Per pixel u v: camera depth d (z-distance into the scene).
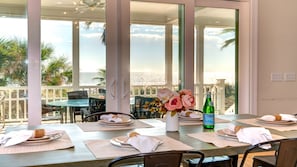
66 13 3.67
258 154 4.08
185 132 2.12
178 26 4.08
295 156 1.84
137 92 3.92
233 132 1.96
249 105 4.41
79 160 1.47
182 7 4.06
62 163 1.44
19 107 3.52
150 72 3.97
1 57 3.46
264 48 4.42
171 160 1.46
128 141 1.67
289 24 4.54
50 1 3.59
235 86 4.43
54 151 1.62
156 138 1.86
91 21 3.76
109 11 3.79
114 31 3.82
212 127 2.28
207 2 4.21
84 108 3.78
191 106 2.15
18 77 3.50
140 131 2.15
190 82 4.12
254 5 4.35
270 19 4.44
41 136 1.79
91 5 3.76
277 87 4.51
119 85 3.84
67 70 3.70
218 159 2.45
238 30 4.38
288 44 4.55
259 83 4.41
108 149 1.66
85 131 2.15
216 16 4.29
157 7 3.96
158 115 3.97
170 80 4.08
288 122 2.38
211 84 4.31
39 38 3.53
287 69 4.55
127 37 3.83
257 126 2.34
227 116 2.89
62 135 1.99
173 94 2.15
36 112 3.54
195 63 4.20
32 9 3.48
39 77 3.54
